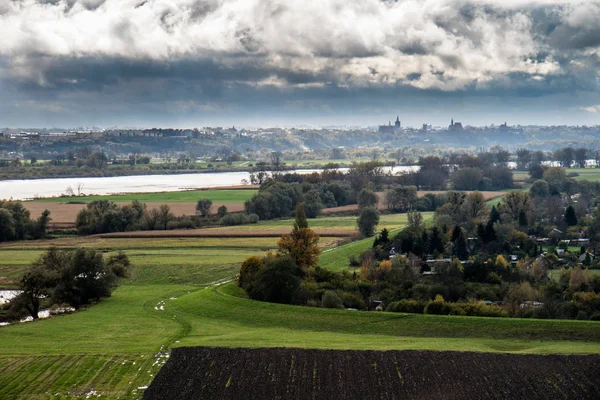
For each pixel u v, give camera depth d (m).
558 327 122.75
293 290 153.00
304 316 137.50
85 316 144.25
